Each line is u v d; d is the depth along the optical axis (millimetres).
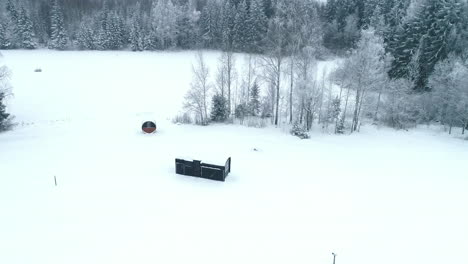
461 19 50281
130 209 21266
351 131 42500
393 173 29047
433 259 17531
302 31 47438
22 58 82688
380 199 23891
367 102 44500
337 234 19391
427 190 25750
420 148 36812
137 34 100688
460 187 26531
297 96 42594
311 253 17641
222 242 18281
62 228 19125
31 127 39406
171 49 99250
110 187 24109
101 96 54906
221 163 25562
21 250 17219
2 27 93250
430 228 20391
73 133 37094
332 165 30203
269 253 17516
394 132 43000
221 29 95250
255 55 63656
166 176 26234
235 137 37125
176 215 20734
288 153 32812
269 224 20109
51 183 24453
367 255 17641
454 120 44250
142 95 56156
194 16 103875
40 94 54500
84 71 71812
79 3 121000
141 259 16797
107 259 16734
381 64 45094
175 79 66938
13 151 30938
